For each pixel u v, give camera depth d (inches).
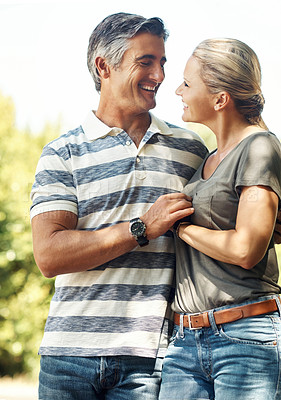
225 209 89.7
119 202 100.7
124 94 104.7
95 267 98.7
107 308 97.5
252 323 86.7
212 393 91.1
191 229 91.7
